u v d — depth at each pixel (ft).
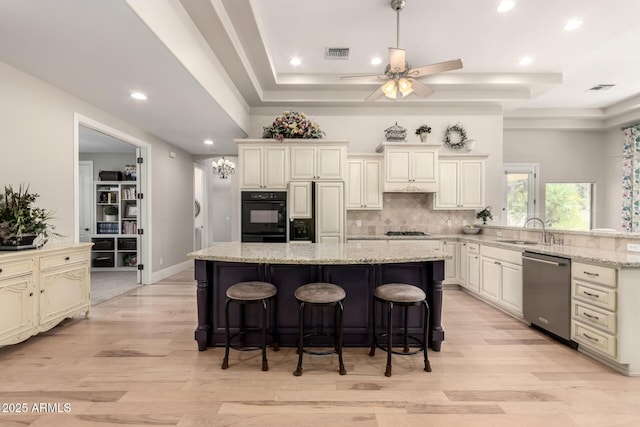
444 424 5.47
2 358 7.80
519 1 9.71
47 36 7.20
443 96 16.26
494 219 17.08
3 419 5.54
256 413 5.74
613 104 19.62
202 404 5.98
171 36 7.93
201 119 13.65
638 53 13.12
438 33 11.51
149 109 12.30
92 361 7.67
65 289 9.72
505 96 16.16
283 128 14.66
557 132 21.90
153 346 8.56
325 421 5.53
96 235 19.77
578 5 9.92
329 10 10.13
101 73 9.16
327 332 8.56
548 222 21.83
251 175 14.58
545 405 6.02
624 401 6.15
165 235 17.66
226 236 33.91
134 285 15.70
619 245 9.05
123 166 20.75
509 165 21.85
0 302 7.67
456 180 16.16
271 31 11.40
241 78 13.28
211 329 8.61
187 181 20.52
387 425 5.44
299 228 14.44
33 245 8.91
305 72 14.90
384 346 8.53
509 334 9.53
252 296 7.21
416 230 17.04
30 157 9.43
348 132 17.22
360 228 17.03
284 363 7.64
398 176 15.61
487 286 12.64
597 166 21.88
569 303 8.49
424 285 8.69
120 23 6.69
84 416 5.63
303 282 8.59
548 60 13.75
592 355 7.98
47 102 9.91
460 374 7.13
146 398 6.17
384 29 11.23
